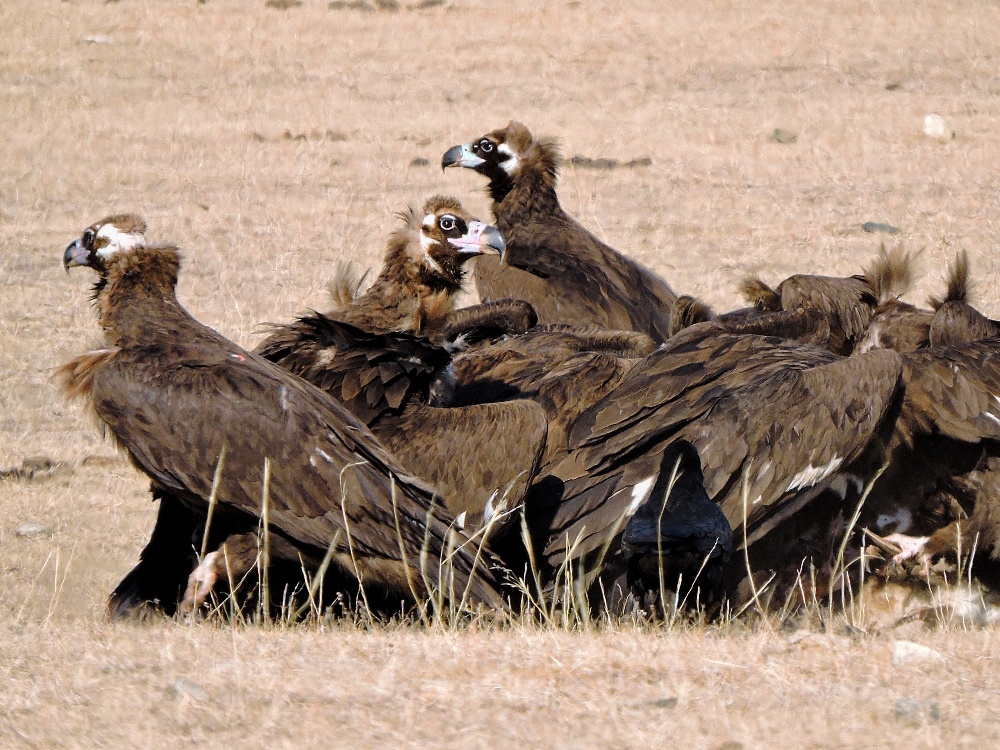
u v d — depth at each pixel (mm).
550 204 45500
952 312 32125
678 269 58125
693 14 111188
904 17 109312
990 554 30281
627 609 26625
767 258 59750
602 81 95000
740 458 28375
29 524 35438
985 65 97312
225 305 53562
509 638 23984
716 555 25688
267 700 19984
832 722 19234
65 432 42438
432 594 26328
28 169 74188
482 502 28672
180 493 27812
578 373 31406
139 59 98875
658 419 29094
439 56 101125
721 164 75812
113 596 28922
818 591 29938
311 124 84375
